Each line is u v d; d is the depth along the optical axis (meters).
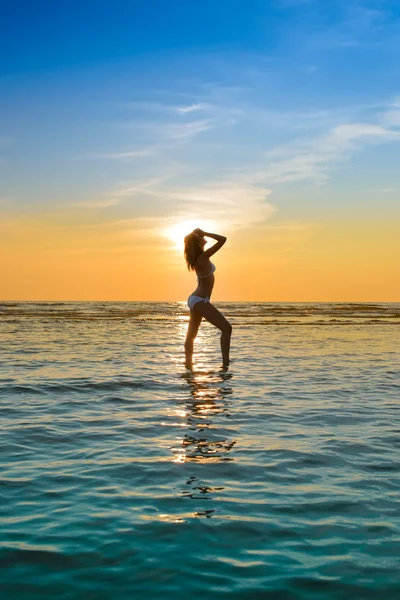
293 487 3.90
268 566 2.75
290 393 7.77
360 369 10.34
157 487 3.89
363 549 2.93
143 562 2.80
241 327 24.17
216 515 3.38
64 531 3.15
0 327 22.03
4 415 6.26
